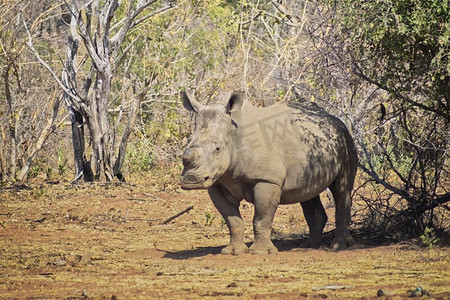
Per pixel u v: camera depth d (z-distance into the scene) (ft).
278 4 185.88
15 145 189.06
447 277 76.69
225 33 221.46
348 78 104.12
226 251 95.50
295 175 94.43
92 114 181.57
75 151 185.98
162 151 210.18
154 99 207.92
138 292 72.38
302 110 98.89
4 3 199.62
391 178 142.61
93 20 211.61
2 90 211.20
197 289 72.95
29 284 77.66
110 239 113.19
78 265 89.81
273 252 94.68
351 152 101.71
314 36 110.11
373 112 120.26
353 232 110.52
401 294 68.33
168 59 212.23
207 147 88.22
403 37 96.84
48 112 193.06
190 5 217.36
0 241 109.40
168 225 128.26
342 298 67.15
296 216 133.59
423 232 105.29
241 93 90.89
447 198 104.32
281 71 160.56
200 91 214.90
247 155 91.97
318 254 94.53
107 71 181.27
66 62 184.34
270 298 67.82
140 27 213.25
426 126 106.32
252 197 94.38
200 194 163.94
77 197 156.35
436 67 94.99
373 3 96.43
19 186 171.83
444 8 90.74
